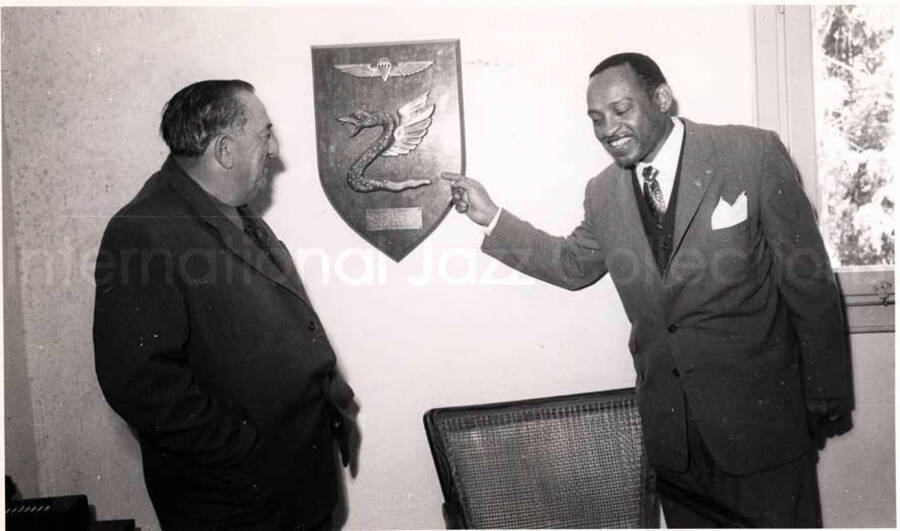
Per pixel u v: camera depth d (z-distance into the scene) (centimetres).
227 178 173
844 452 200
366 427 202
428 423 187
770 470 177
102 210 198
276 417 167
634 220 181
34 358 201
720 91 194
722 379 175
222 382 165
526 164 196
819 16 193
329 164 195
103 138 197
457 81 194
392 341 201
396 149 195
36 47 195
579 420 187
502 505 184
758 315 175
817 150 196
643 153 177
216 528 166
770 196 173
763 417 174
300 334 173
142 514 204
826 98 195
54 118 196
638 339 184
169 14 195
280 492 167
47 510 180
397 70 194
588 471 185
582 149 195
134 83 196
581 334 199
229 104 172
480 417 187
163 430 154
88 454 203
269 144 180
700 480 184
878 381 198
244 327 166
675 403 179
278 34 195
